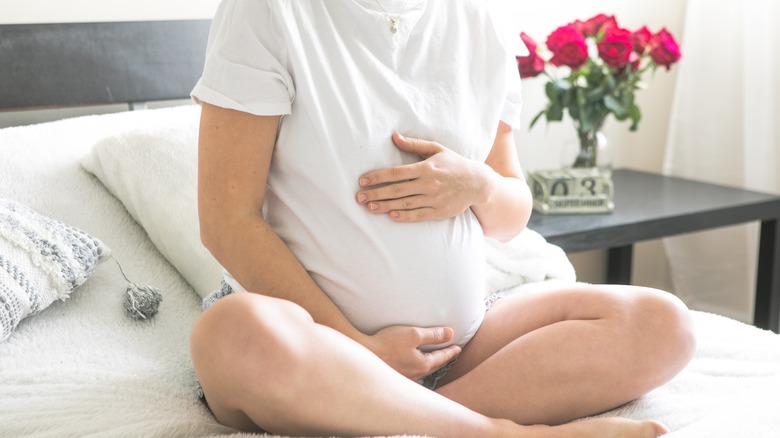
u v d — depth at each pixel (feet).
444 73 4.04
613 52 7.06
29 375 3.88
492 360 3.80
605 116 7.32
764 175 8.43
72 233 4.69
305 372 3.12
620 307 3.77
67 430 3.39
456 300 3.87
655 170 9.21
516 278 5.37
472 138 4.07
